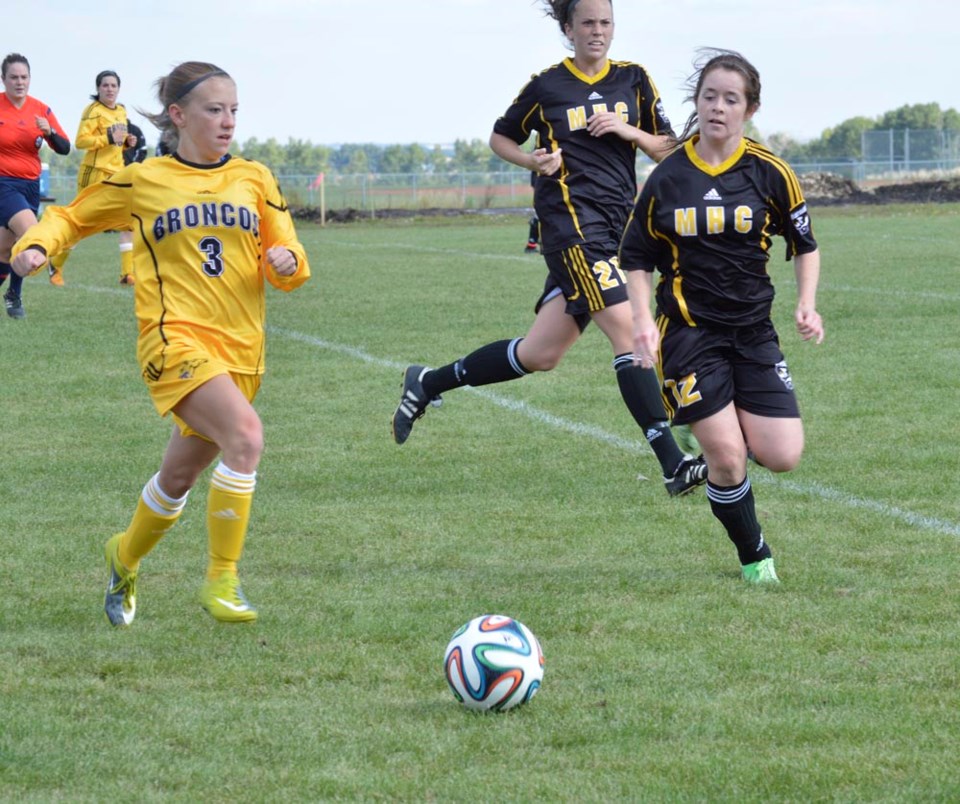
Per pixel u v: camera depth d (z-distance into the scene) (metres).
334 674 10.47
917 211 85.69
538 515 15.51
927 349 26.89
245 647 11.12
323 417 21.45
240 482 11.12
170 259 11.55
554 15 17.23
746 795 8.15
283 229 11.89
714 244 12.54
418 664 10.69
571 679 10.27
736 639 11.14
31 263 11.34
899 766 8.56
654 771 8.52
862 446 18.70
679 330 12.86
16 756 8.84
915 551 13.77
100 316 33.88
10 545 14.38
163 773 8.58
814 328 12.53
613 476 17.39
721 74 12.22
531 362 17.22
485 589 12.71
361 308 35.50
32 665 10.71
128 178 11.69
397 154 158.25
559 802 8.08
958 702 9.68
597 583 12.85
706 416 12.62
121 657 10.90
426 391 17.73
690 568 13.37
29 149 31.98
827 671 10.36
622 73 17.20
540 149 16.88
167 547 14.35
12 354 27.70
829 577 12.89
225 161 11.85
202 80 11.53
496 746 8.97
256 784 8.41
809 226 12.74
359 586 12.87
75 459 18.62
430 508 15.88
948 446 18.59
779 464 12.78
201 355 11.29
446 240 66.38
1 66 31.83
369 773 8.53
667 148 16.55
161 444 19.61
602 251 16.70
